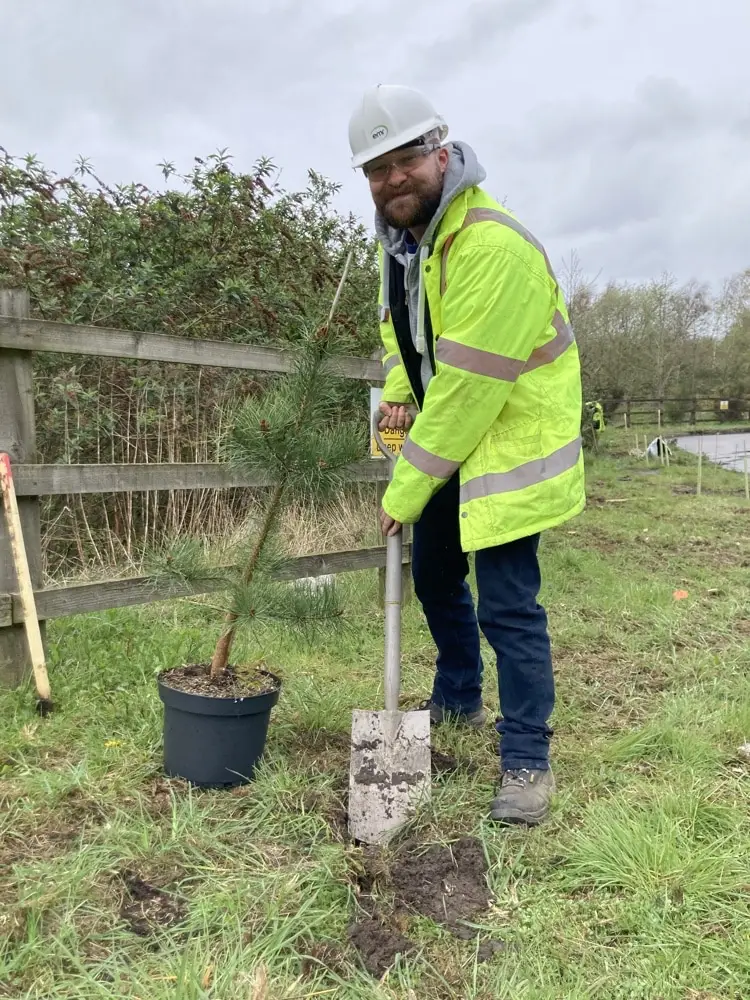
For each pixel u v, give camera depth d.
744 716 2.95
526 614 2.31
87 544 4.23
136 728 2.77
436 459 2.19
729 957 1.69
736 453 22.03
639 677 3.60
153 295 5.79
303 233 7.46
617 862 2.00
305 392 2.41
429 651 3.83
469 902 1.88
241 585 2.45
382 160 2.15
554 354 2.29
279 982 1.59
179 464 3.49
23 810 2.18
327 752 2.65
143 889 1.88
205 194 6.52
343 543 4.62
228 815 2.23
